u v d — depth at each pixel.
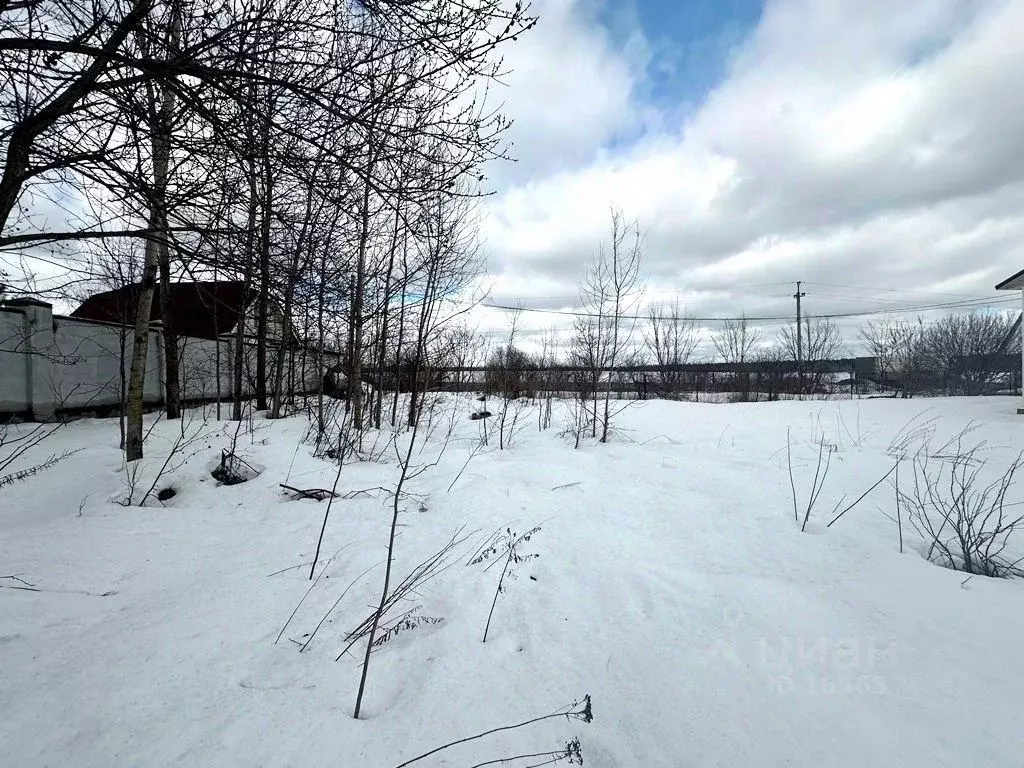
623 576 3.60
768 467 6.82
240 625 2.79
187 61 2.72
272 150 3.01
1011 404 14.42
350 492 5.54
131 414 5.75
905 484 5.92
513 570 3.69
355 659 2.54
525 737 2.00
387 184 3.28
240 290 5.52
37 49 2.66
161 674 2.30
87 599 3.04
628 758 1.95
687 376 25.89
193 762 1.79
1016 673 2.39
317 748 1.89
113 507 4.66
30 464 5.70
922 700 2.22
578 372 12.48
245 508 4.98
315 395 13.20
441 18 3.00
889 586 3.38
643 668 2.52
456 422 11.16
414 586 3.37
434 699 2.23
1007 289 13.99
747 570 3.69
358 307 8.27
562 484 6.04
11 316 8.16
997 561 3.87
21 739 1.86
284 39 3.08
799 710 2.19
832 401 17.17
